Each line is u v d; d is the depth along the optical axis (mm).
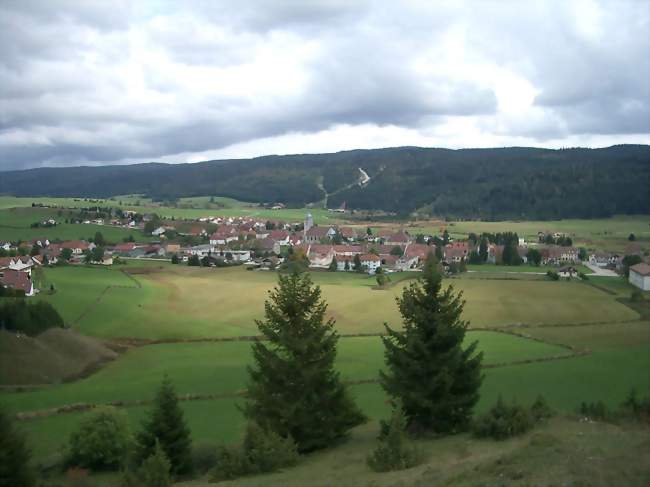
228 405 55531
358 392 58156
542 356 72812
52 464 40219
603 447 28031
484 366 67312
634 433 31531
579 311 105250
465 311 105188
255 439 34719
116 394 60906
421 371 38500
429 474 27656
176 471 36062
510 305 110000
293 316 39656
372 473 30266
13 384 65125
